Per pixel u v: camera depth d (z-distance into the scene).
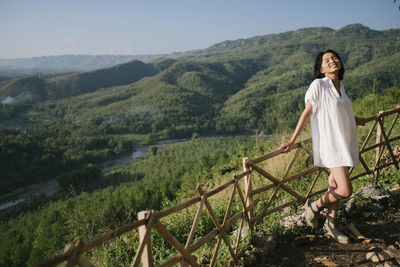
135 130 187.25
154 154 122.00
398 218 2.79
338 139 2.19
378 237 2.52
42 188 102.81
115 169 111.75
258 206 3.60
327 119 2.21
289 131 7.42
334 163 2.20
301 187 4.31
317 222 2.65
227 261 2.28
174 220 4.10
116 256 3.47
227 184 2.13
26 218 62.88
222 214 4.03
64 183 86.25
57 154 136.00
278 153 2.50
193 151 112.94
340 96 2.28
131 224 1.40
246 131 170.25
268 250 2.40
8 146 125.06
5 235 47.81
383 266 2.09
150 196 36.88
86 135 171.25
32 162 117.88
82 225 5.32
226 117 190.75
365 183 3.73
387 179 3.72
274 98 196.75
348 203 3.00
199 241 1.86
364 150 3.19
